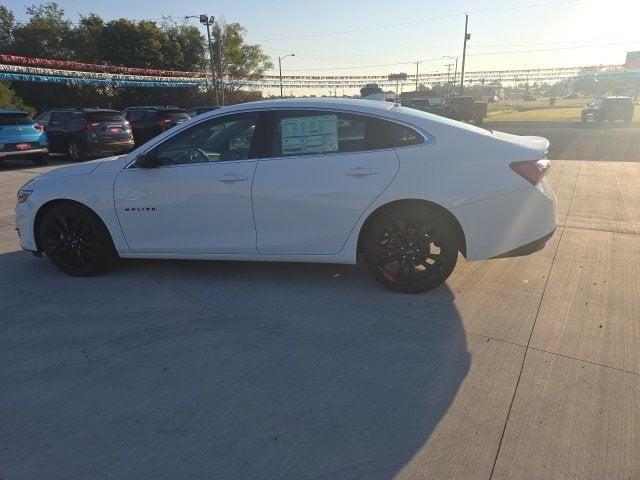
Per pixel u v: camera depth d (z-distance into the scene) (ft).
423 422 8.58
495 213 12.76
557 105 216.95
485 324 12.00
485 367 10.19
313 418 8.73
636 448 7.87
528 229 12.91
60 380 10.01
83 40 177.88
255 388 9.62
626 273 15.07
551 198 13.10
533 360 10.41
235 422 8.65
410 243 13.29
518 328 11.78
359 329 11.87
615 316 12.29
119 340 11.58
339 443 8.10
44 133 47.42
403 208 13.03
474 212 12.75
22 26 182.80
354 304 13.23
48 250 15.58
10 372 10.32
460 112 112.57
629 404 8.93
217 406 9.10
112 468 7.64
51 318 12.78
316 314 12.69
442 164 12.77
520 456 7.75
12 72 79.10
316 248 13.73
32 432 8.49
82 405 9.20
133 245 14.98
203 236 14.37
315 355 10.78
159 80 117.70
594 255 16.70
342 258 13.66
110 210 14.78
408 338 11.41
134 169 14.67
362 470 7.53
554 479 7.29
